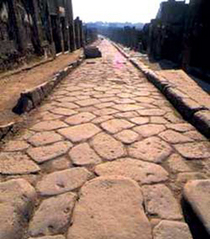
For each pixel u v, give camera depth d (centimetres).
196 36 752
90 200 200
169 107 449
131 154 275
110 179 226
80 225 176
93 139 313
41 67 901
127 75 793
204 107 375
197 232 168
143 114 408
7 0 709
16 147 295
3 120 358
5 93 513
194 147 290
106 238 165
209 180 215
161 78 629
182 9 1091
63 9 1559
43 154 277
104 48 2294
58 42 1448
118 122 371
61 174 239
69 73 820
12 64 738
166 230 171
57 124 366
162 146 293
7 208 182
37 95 462
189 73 783
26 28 859
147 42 1705
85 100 498
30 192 205
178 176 234
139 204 195
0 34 663
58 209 192
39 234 171
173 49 1167
